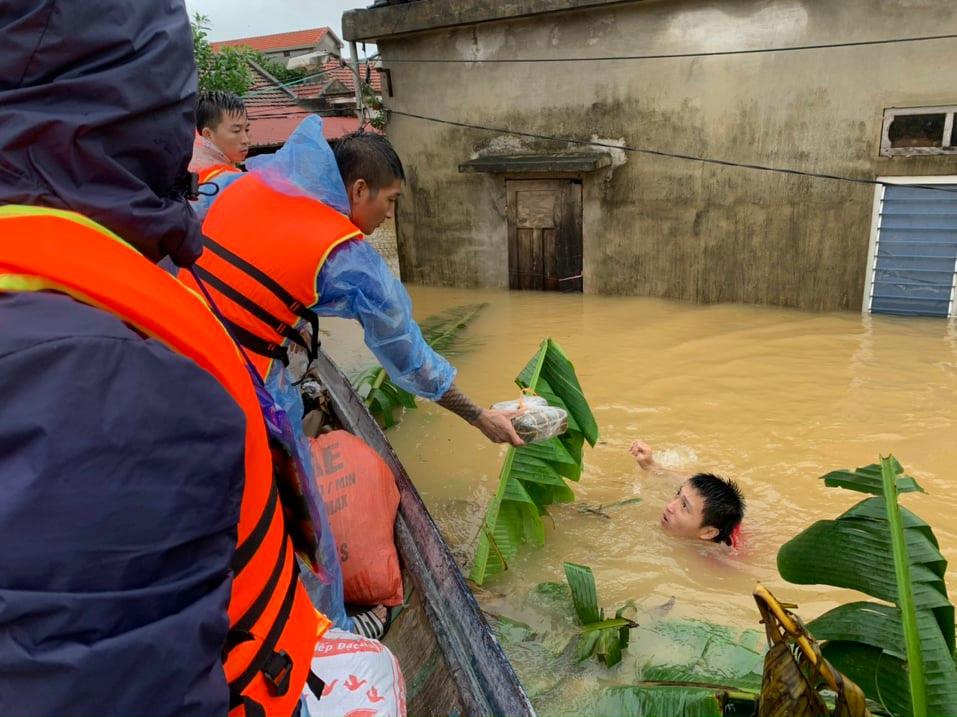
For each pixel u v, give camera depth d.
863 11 6.89
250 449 1.12
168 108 0.93
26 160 0.84
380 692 1.83
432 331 7.29
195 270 2.31
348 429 3.98
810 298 7.73
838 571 2.12
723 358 6.11
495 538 3.32
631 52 8.06
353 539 2.81
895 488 2.13
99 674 0.76
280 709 1.22
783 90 7.39
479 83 9.08
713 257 8.15
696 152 7.97
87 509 0.76
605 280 8.88
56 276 0.84
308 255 2.29
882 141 7.08
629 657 2.71
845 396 5.17
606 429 4.77
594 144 8.48
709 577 3.23
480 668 1.99
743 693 2.25
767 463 4.24
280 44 37.97
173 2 0.97
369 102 11.41
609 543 3.50
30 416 0.74
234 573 1.12
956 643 2.33
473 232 9.68
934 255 7.11
